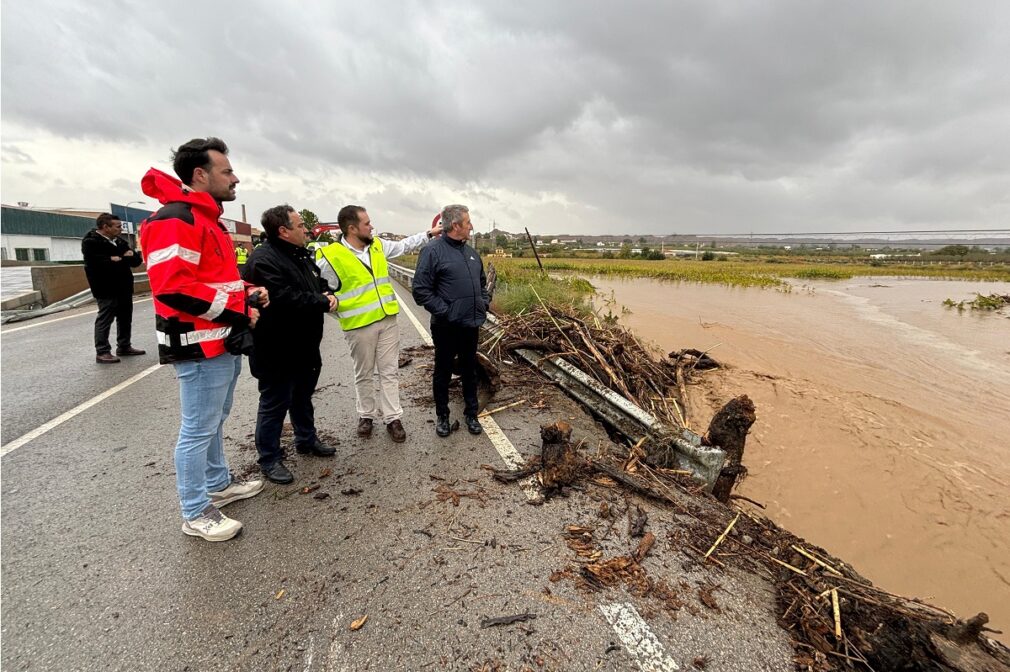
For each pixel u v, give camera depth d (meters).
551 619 2.07
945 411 5.62
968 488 3.97
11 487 3.21
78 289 12.81
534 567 2.40
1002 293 21.89
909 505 3.78
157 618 2.09
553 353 5.64
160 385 5.52
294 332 3.07
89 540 2.64
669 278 27.28
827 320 12.52
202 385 2.49
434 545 2.57
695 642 1.97
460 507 2.94
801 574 2.37
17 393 5.23
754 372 7.21
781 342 9.48
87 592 2.24
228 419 4.46
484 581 2.30
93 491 3.17
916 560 3.21
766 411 5.62
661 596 2.21
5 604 2.16
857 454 4.57
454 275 3.67
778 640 1.99
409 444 3.85
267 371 3.04
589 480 3.23
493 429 4.16
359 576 2.34
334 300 3.35
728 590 2.27
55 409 4.72
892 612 2.11
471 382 4.03
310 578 2.33
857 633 1.99
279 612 2.12
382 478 3.30
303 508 2.94
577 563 2.43
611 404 4.25
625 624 2.05
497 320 6.96
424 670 1.83
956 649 1.95
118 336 6.82
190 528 2.62
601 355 5.41
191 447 2.54
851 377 7.03
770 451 4.69
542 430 3.22
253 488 3.07
